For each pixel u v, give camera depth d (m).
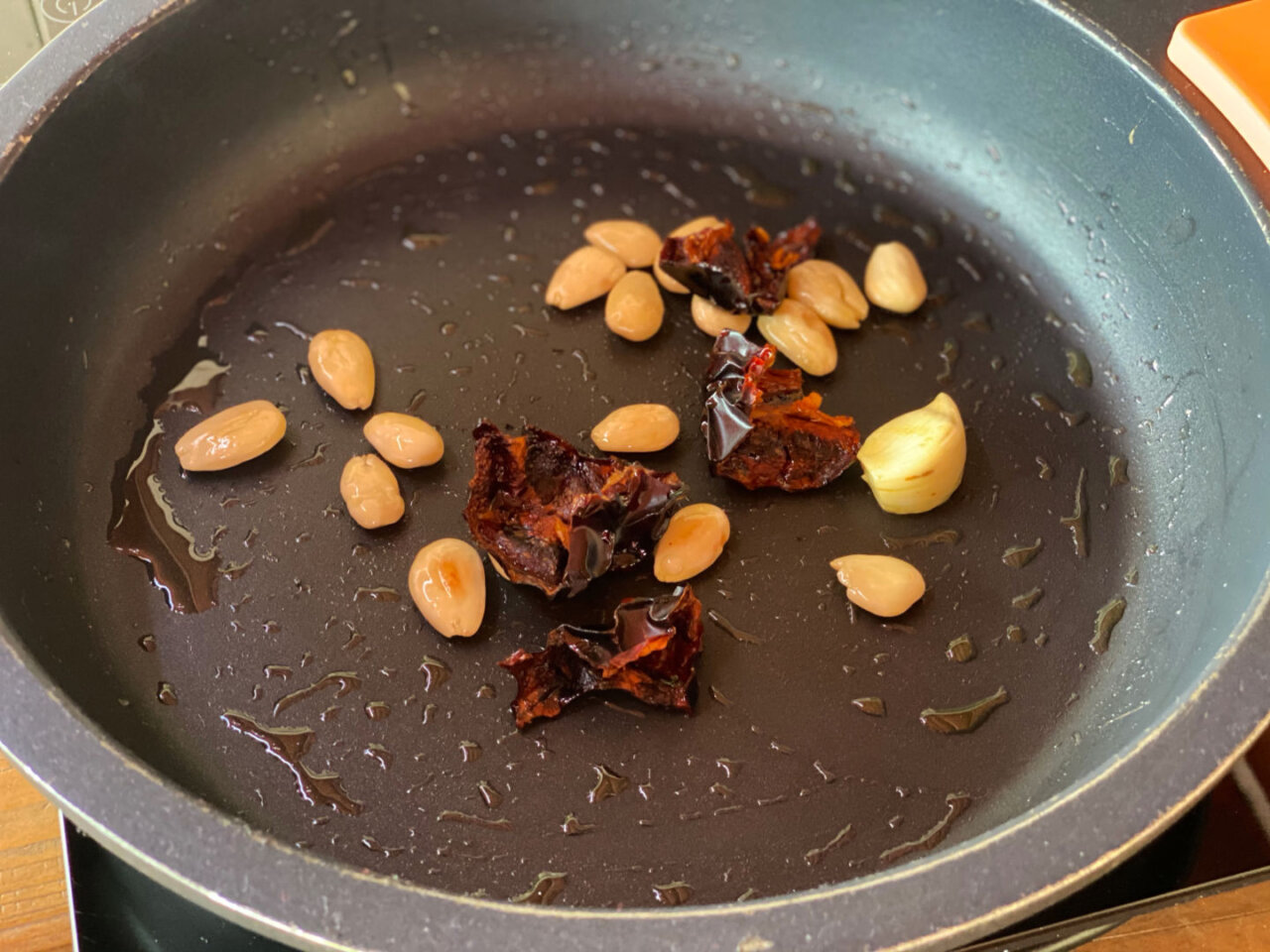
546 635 0.27
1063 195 0.34
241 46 0.32
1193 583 0.28
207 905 0.20
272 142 0.34
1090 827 0.20
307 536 0.28
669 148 0.36
